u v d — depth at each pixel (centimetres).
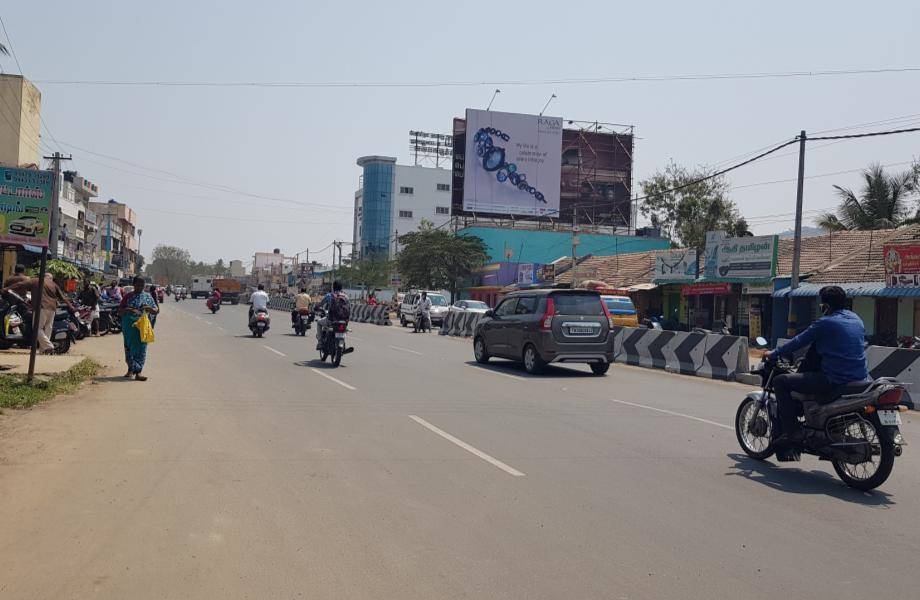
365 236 10888
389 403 1098
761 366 787
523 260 5647
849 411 673
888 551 502
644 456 781
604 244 5647
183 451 742
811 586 436
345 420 945
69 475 638
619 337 2075
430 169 11050
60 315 1593
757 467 750
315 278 10438
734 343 1650
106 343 2059
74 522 516
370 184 10869
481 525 534
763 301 3133
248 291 9719
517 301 1705
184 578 423
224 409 1005
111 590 404
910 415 1233
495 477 673
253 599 397
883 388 658
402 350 2173
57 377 1193
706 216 5644
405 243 5866
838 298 724
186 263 18750
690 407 1159
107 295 2634
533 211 5559
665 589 426
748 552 493
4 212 1080
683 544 506
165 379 1307
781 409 736
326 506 570
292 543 486
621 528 536
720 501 618
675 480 684
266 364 1628
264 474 661
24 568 432
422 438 842
